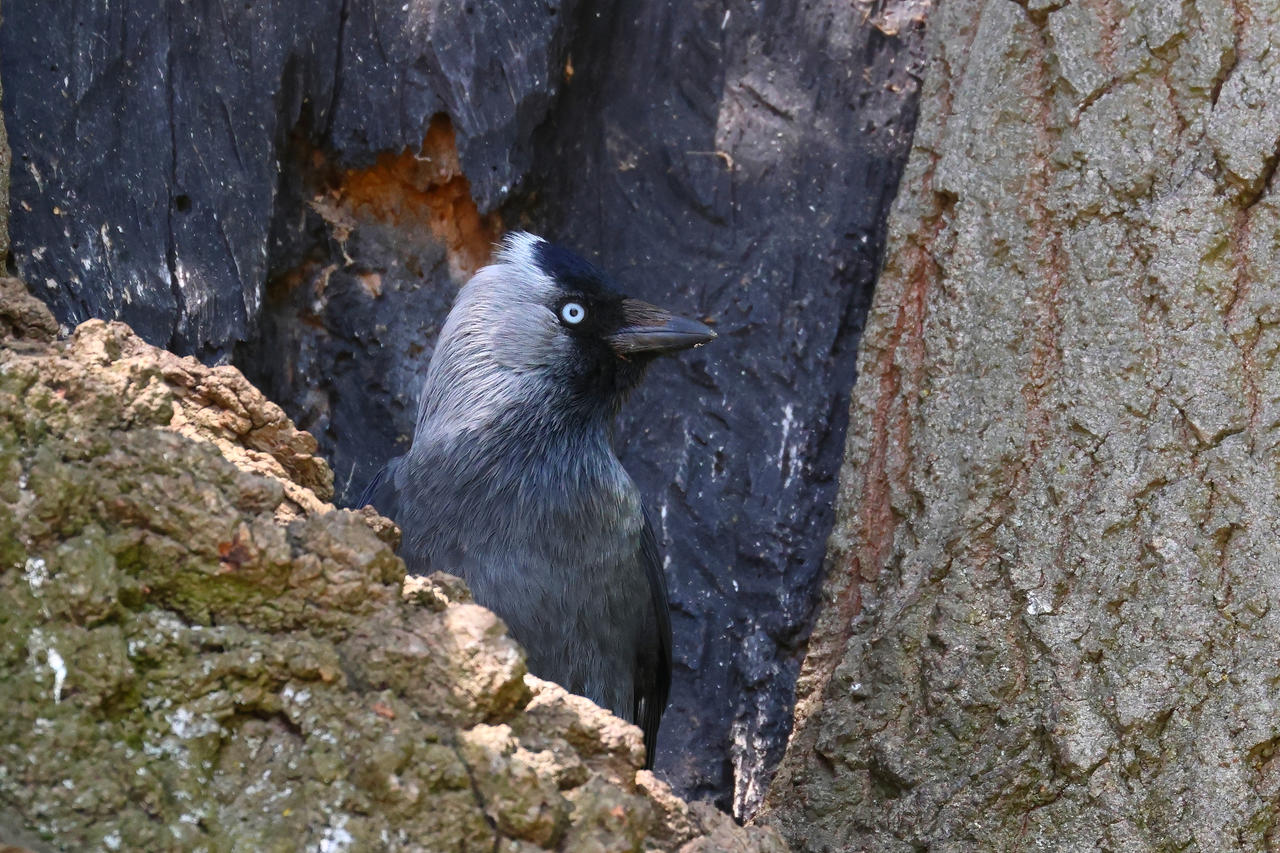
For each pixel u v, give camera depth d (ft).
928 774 32.89
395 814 21.83
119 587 22.33
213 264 35.86
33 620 21.79
